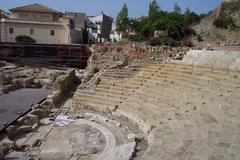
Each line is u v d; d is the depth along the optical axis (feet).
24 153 80.23
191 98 94.89
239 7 231.09
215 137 64.28
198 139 65.57
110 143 88.17
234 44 159.22
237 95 85.20
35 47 249.55
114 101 120.16
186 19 263.49
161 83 116.26
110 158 74.43
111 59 186.50
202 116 78.54
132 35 284.00
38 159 77.25
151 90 114.52
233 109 78.43
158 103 102.37
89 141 90.53
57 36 311.27
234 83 93.09
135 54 171.73
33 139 91.04
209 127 70.59
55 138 92.73
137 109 105.81
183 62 128.47
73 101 131.64
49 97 134.41
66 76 162.91
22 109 116.06
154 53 164.66
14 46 249.34
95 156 79.20
